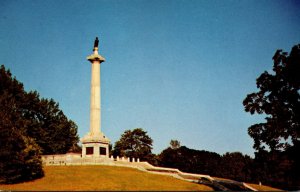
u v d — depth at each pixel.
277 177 88.69
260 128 75.44
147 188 57.28
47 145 111.44
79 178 66.19
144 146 144.00
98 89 94.44
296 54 72.25
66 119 121.12
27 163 66.25
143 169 83.25
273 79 74.81
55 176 68.94
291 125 72.69
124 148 144.75
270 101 75.81
